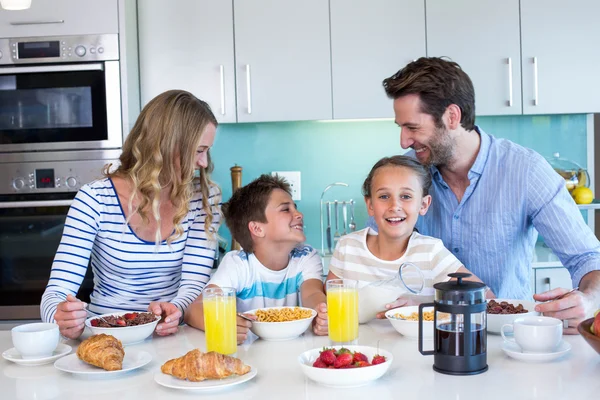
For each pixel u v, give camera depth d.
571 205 1.98
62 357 1.50
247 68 3.28
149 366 1.42
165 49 3.29
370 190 1.99
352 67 3.29
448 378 1.28
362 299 1.72
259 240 2.01
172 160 1.93
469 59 3.29
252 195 2.00
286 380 1.30
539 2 3.28
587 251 1.92
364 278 1.99
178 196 1.94
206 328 1.49
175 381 1.27
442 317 1.30
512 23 3.29
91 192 1.92
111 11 3.02
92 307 2.01
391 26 3.28
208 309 1.48
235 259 1.99
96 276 2.07
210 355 1.26
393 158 1.97
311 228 3.65
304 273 2.06
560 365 1.34
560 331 1.39
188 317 1.80
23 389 1.30
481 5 3.28
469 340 1.29
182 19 3.28
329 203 3.55
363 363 1.26
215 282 1.90
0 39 3.04
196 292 1.93
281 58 3.29
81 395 1.25
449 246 2.12
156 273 1.99
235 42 3.28
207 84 3.30
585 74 3.31
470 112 1.94
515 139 3.66
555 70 3.30
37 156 3.06
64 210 3.04
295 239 1.99
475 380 1.26
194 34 3.29
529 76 3.30
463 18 3.28
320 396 1.20
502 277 2.08
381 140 3.63
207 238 2.01
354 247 2.04
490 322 1.57
